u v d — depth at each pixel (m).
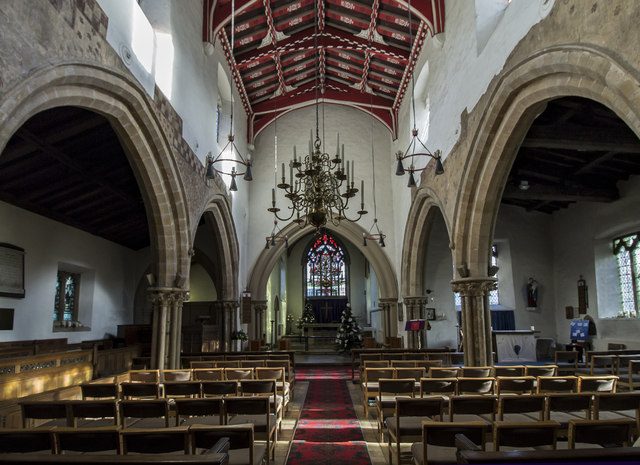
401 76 16.38
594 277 14.87
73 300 14.38
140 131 8.28
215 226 14.70
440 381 6.18
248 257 18.56
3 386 6.34
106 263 15.39
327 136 19.06
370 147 19.03
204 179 12.12
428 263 17.17
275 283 25.16
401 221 17.22
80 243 13.80
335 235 29.36
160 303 9.70
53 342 12.25
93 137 9.74
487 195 9.67
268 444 5.14
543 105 7.90
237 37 14.11
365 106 18.58
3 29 4.51
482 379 6.12
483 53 9.04
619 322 13.77
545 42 6.61
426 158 13.62
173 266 9.84
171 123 9.48
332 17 14.22
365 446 6.26
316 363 17.03
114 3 7.06
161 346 9.59
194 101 11.31
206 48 12.21
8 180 10.03
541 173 13.27
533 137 9.19
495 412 4.95
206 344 14.93
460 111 10.41
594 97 5.90
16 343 10.73
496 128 8.77
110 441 3.61
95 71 6.36
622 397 4.86
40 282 11.84
